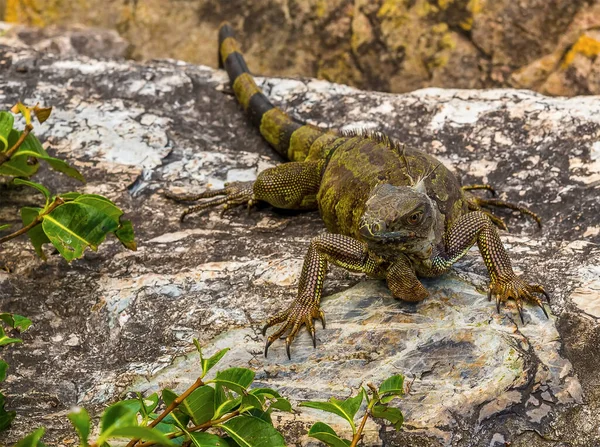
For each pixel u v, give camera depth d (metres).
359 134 8.44
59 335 6.91
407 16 13.07
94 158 9.14
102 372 6.49
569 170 8.65
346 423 5.88
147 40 14.34
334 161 8.03
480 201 8.26
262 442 5.36
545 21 12.60
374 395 5.54
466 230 6.89
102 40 13.20
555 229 7.99
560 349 6.32
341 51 13.57
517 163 8.86
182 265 7.59
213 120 10.11
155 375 6.38
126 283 7.34
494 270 6.79
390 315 6.63
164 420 5.48
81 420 4.47
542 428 5.89
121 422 4.57
